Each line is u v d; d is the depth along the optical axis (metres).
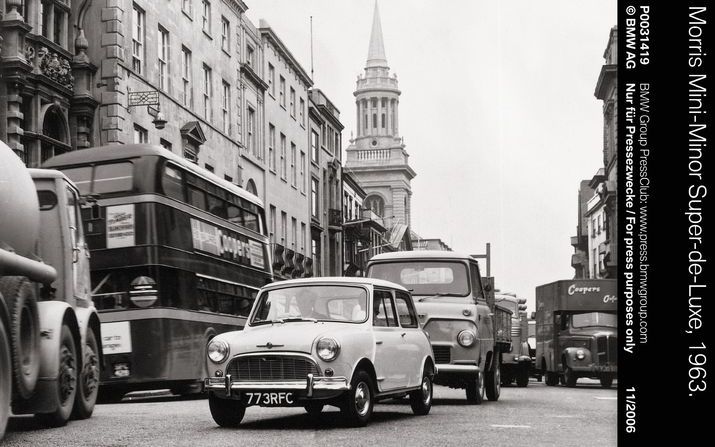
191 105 40.56
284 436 10.09
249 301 23.28
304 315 11.97
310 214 63.69
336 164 71.31
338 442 9.43
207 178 21.06
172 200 18.84
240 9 48.03
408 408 15.29
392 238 99.00
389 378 12.09
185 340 18.88
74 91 31.56
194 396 22.53
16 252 9.79
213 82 43.38
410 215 121.88
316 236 66.31
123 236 18.09
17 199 9.66
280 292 12.28
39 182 12.02
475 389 16.78
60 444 9.14
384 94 124.94
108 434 10.31
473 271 17.47
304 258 60.47
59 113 30.27
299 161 61.34
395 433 10.48
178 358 18.52
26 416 13.39
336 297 12.12
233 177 45.75
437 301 16.80
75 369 11.69
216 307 20.80
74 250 12.30
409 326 13.25
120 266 18.06
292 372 10.94
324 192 69.06
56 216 11.98
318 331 11.20
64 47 31.78
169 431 10.73
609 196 61.25
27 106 28.67
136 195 18.17
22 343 9.83
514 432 10.72
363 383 11.37
